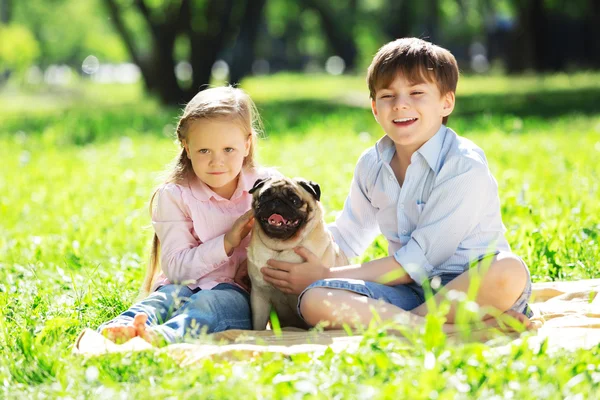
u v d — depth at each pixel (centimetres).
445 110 614
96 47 9156
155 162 1691
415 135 598
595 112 2478
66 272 797
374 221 660
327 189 1205
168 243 636
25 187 1455
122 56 9188
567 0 4847
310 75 7500
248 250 600
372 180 639
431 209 596
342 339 516
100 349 503
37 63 9162
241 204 648
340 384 426
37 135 2397
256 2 4000
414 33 6356
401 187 616
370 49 7062
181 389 432
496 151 1614
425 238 591
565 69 5081
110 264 846
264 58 8956
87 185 1439
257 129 693
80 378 459
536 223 903
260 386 423
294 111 3041
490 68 6406
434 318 460
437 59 600
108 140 2233
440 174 595
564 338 527
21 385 475
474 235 600
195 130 622
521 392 409
